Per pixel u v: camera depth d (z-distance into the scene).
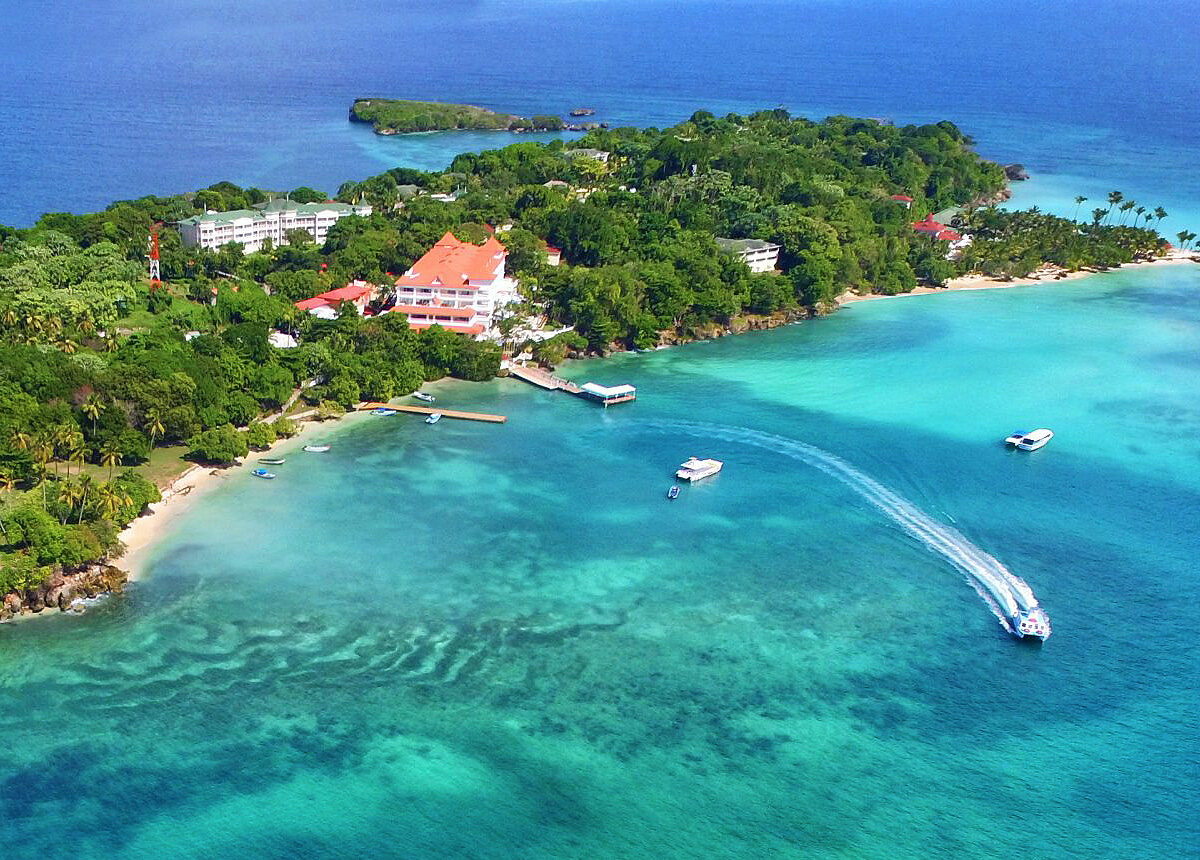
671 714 136.38
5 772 123.38
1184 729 135.75
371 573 166.25
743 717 136.25
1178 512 193.25
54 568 155.75
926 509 192.50
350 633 150.75
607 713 136.12
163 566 165.88
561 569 169.38
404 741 130.38
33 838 114.69
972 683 143.62
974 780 126.75
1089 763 129.75
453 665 144.75
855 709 138.12
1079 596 165.00
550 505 190.75
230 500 188.75
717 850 116.25
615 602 160.50
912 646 151.50
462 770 126.12
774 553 175.75
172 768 125.00
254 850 114.31
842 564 173.00
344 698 137.50
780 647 150.62
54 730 130.12
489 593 162.00
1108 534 184.62
